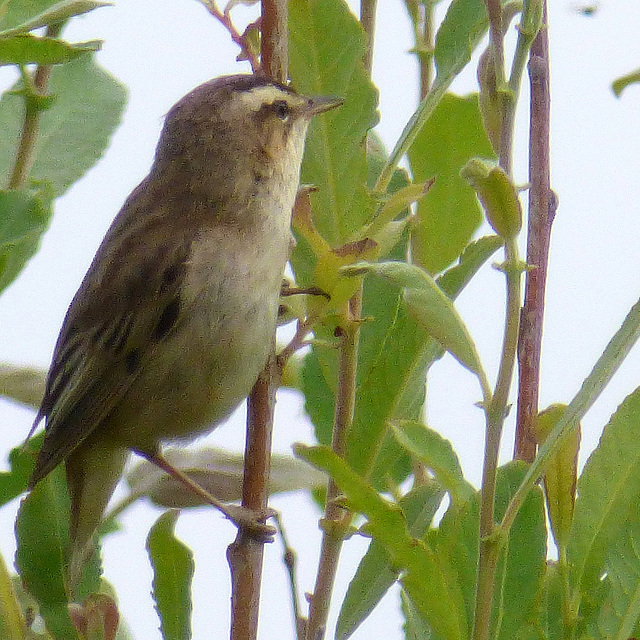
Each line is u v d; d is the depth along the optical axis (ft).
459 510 14.35
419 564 13.50
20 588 18.66
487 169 12.29
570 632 14.16
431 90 18.25
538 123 17.22
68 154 22.49
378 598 16.52
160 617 17.04
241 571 17.52
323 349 19.25
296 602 16.11
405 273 13.44
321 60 18.98
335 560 16.31
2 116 22.48
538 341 16.25
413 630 16.97
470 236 20.16
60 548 16.58
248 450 18.70
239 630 17.07
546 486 14.62
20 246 18.56
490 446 12.68
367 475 17.80
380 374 17.89
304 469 21.98
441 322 13.07
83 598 17.48
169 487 22.95
